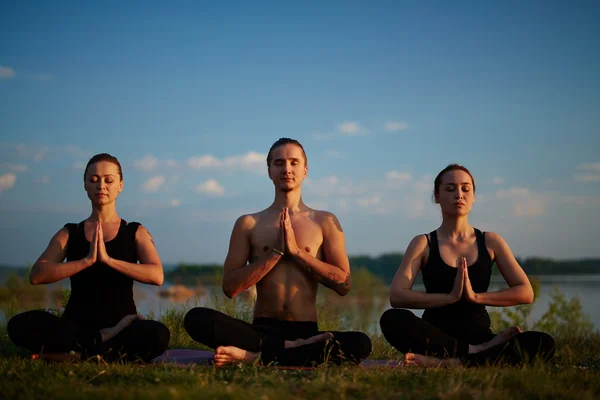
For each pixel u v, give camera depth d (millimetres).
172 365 5242
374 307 17312
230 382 4508
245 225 6352
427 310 6195
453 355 5766
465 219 6363
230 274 6113
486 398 3965
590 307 17828
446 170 6410
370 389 4160
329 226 6371
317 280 6047
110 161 6207
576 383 4617
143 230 6238
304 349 5660
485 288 6223
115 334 5629
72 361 5461
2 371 4594
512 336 5852
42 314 5441
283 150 6434
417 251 6270
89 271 5883
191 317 5512
